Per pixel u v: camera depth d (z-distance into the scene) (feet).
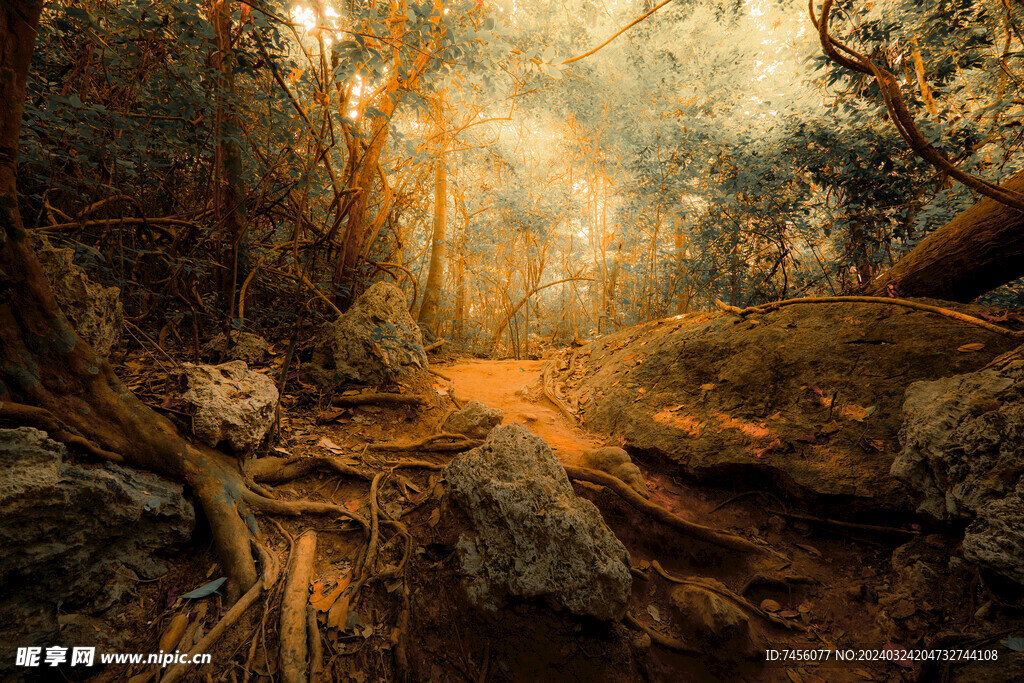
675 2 20.47
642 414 13.25
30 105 9.22
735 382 12.75
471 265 23.49
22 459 6.31
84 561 6.72
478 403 12.34
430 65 13.28
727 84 20.25
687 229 20.74
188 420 8.67
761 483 11.15
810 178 18.20
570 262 25.23
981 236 12.60
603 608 7.48
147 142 12.19
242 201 13.34
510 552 7.75
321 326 15.38
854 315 12.78
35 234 9.41
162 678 6.26
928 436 8.54
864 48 16.16
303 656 6.68
